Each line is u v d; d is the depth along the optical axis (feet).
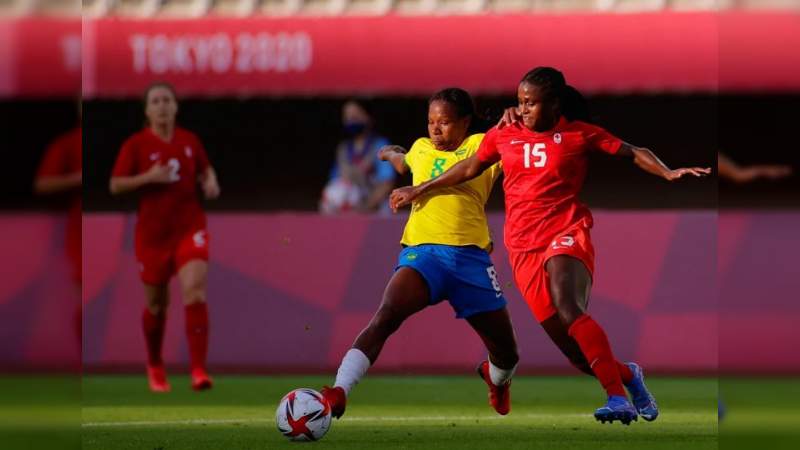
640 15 130.62
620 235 130.11
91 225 130.93
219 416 89.71
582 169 72.18
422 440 71.92
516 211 72.59
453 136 75.72
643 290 129.08
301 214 134.62
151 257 109.40
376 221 132.67
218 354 131.23
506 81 131.95
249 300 131.95
